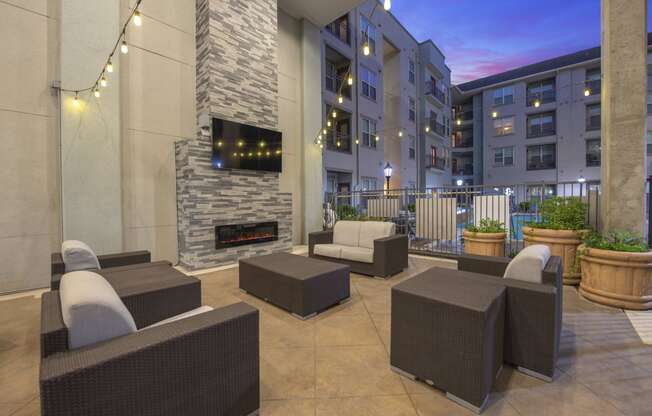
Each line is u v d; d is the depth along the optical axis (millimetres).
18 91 3445
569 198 3691
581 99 14617
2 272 3354
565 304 2869
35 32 3549
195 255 4484
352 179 10305
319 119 7273
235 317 1381
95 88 3826
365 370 1849
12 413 1502
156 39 4570
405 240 4309
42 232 3590
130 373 1077
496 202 4770
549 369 1691
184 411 1216
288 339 2258
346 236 4621
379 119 11633
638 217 3207
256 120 5383
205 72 4793
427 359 1646
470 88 18438
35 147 3545
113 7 4039
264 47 5547
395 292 1782
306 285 2631
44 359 1023
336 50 9406
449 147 17766
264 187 5504
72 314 1099
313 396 1608
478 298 1606
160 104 4613
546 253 2127
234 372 1377
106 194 3932
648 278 2678
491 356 1567
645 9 3184
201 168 4590
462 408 1501
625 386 1653
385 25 11906
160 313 2168
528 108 16172
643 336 2217
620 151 3277
